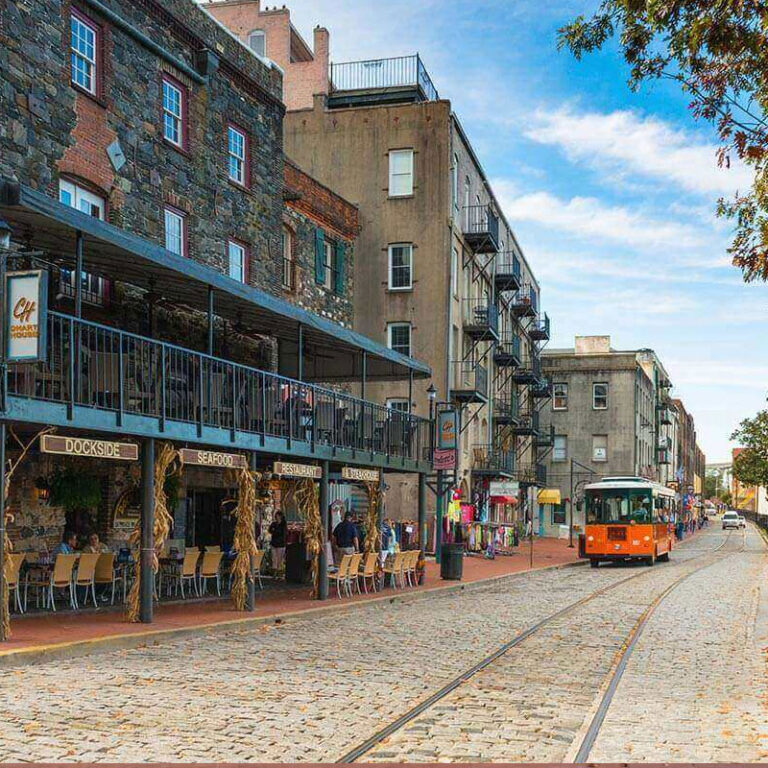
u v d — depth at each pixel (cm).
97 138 1938
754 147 1130
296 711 927
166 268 1602
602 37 1152
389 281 4019
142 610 1530
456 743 818
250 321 2191
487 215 4344
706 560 4475
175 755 750
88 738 795
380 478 2442
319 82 4397
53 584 1603
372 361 2617
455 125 4100
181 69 2228
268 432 1970
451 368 4038
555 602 2231
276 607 1888
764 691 1117
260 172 2597
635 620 1862
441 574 2819
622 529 3916
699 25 1032
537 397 6262
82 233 1392
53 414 1333
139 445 1591
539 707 986
